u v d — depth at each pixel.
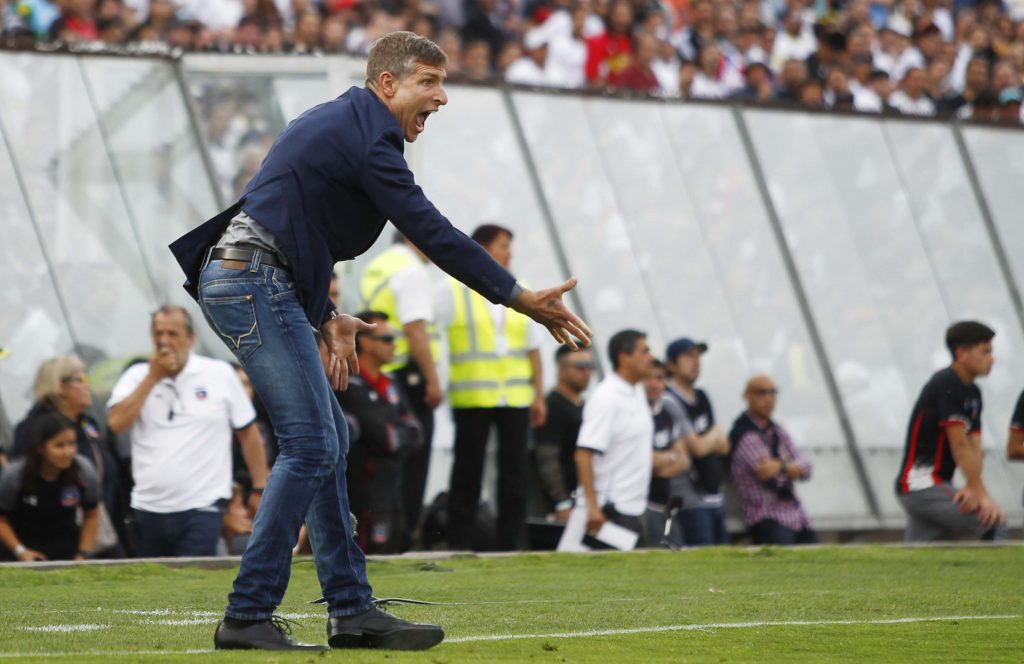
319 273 11.87
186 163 33.25
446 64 12.36
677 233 38.69
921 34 48.31
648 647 12.38
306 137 11.87
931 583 19.03
